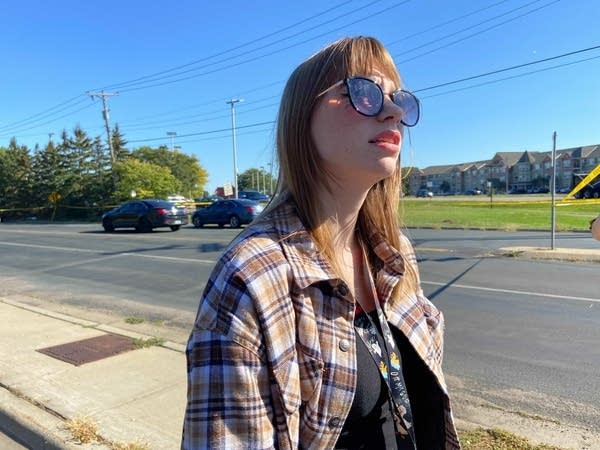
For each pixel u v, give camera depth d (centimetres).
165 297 755
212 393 82
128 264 1111
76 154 4153
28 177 4384
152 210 2086
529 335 521
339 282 96
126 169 3916
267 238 95
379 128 101
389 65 113
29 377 415
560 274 855
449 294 714
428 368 118
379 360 106
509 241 1352
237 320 84
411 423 107
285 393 85
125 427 324
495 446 294
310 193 103
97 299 757
